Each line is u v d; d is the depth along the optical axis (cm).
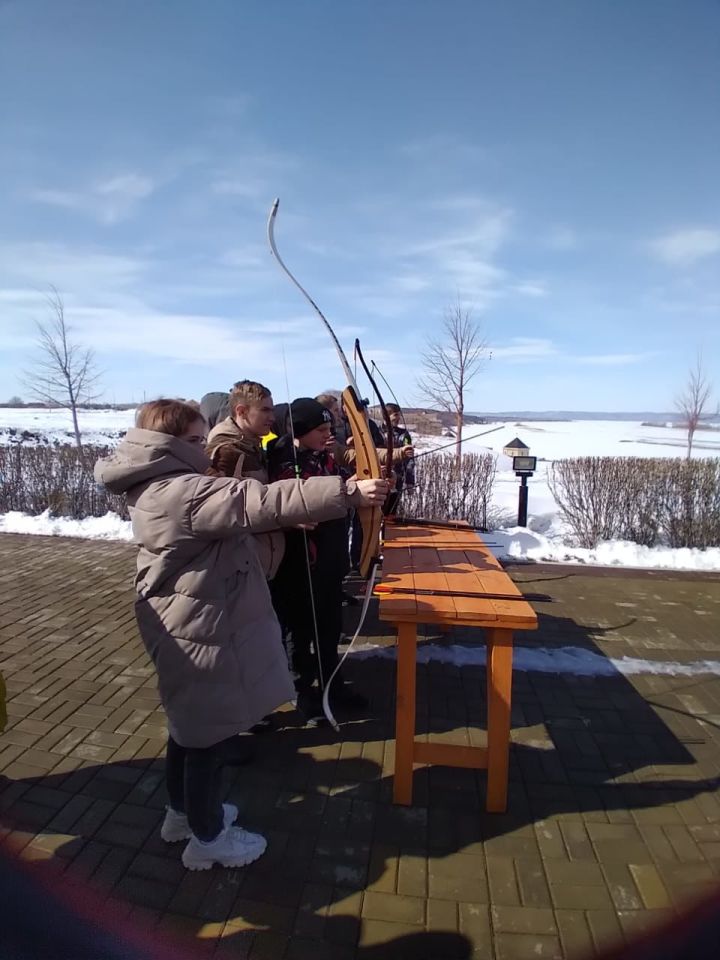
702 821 241
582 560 632
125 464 181
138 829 230
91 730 296
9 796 247
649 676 366
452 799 251
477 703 332
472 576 265
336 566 297
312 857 218
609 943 185
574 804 250
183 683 187
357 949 182
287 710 320
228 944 183
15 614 448
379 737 296
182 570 184
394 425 535
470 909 197
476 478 723
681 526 668
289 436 306
